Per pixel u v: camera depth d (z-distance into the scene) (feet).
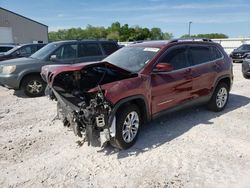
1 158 12.98
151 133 15.94
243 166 12.18
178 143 14.57
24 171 11.84
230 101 23.80
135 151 13.65
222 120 18.31
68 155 13.28
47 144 14.57
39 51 28.91
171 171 11.78
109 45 30.45
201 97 18.26
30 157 13.11
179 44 16.90
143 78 14.20
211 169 11.94
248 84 33.27
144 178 11.26
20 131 16.49
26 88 25.86
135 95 13.62
